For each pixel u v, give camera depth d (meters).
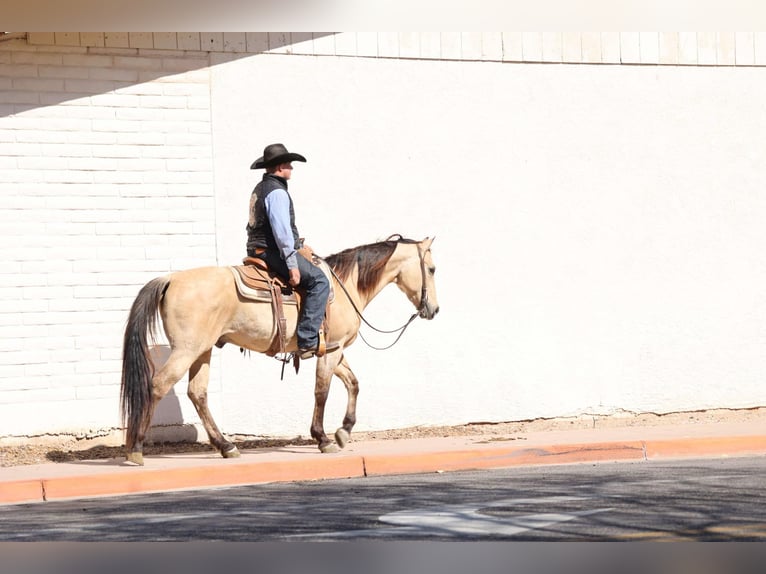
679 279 13.63
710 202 13.75
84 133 11.62
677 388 13.59
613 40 13.43
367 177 12.59
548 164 13.21
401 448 11.18
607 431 12.45
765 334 13.80
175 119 11.95
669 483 9.12
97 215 11.65
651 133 13.57
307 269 10.68
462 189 12.91
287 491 9.41
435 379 12.81
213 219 12.05
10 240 11.36
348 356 12.57
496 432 12.77
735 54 13.82
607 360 13.36
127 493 9.66
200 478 9.96
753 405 13.78
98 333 11.65
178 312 10.27
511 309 13.05
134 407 10.09
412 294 11.86
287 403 12.36
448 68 12.91
